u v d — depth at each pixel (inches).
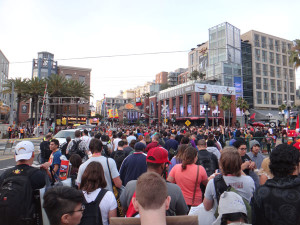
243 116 2854.3
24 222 95.7
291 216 73.6
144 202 57.2
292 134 523.2
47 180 128.5
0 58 2628.0
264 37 3208.7
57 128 1379.2
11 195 95.3
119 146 252.8
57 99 2066.9
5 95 2851.9
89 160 148.6
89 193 104.6
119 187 151.6
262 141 636.7
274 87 3198.8
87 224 98.4
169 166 188.2
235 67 2844.5
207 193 108.3
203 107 2655.0
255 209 82.4
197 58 3437.5
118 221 67.2
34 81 1809.8
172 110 3157.0
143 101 4697.3
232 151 109.0
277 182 80.5
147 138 345.7
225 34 2810.0
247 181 106.2
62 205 68.1
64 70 3014.3
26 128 1507.1
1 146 911.7
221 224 72.2
